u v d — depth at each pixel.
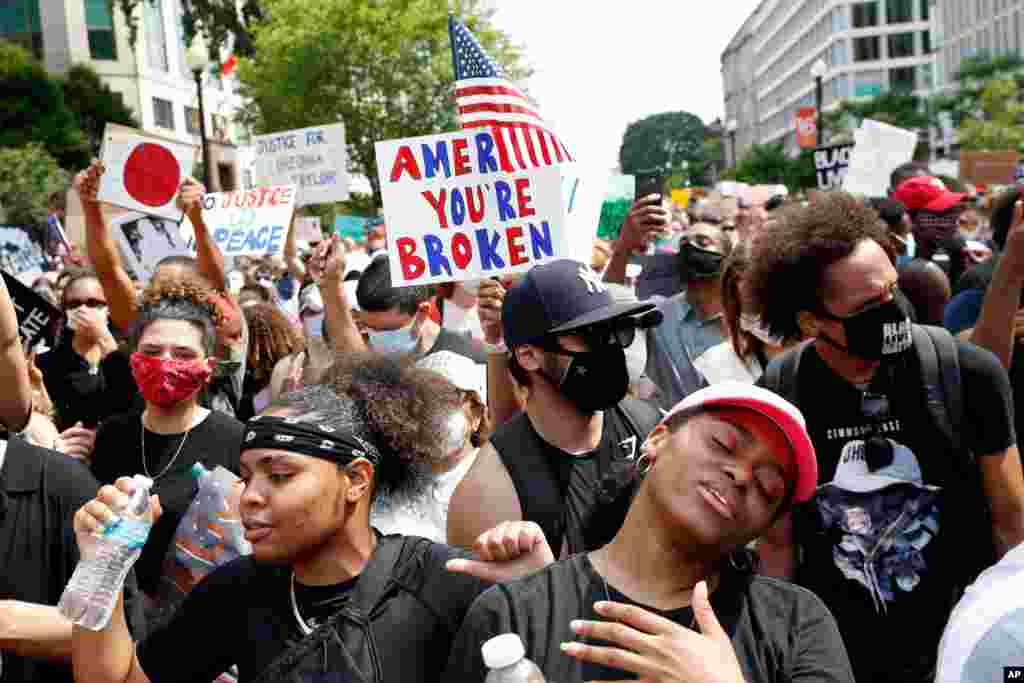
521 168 4.57
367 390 2.69
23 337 4.50
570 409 3.24
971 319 5.35
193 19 29.22
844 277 3.20
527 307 3.23
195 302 4.22
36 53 54.38
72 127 45.94
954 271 8.11
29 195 34.81
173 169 7.24
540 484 3.15
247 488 2.52
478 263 4.57
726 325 5.68
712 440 2.06
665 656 1.91
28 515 3.11
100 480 4.23
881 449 3.28
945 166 23.80
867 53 117.75
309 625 2.54
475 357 5.23
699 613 1.97
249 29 31.36
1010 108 61.91
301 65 37.97
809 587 3.36
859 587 3.29
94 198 6.12
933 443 3.28
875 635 3.29
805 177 78.69
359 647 2.48
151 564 3.90
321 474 2.50
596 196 4.88
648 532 2.12
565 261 3.32
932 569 3.28
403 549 2.62
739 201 16.02
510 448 3.21
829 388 3.34
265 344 6.21
